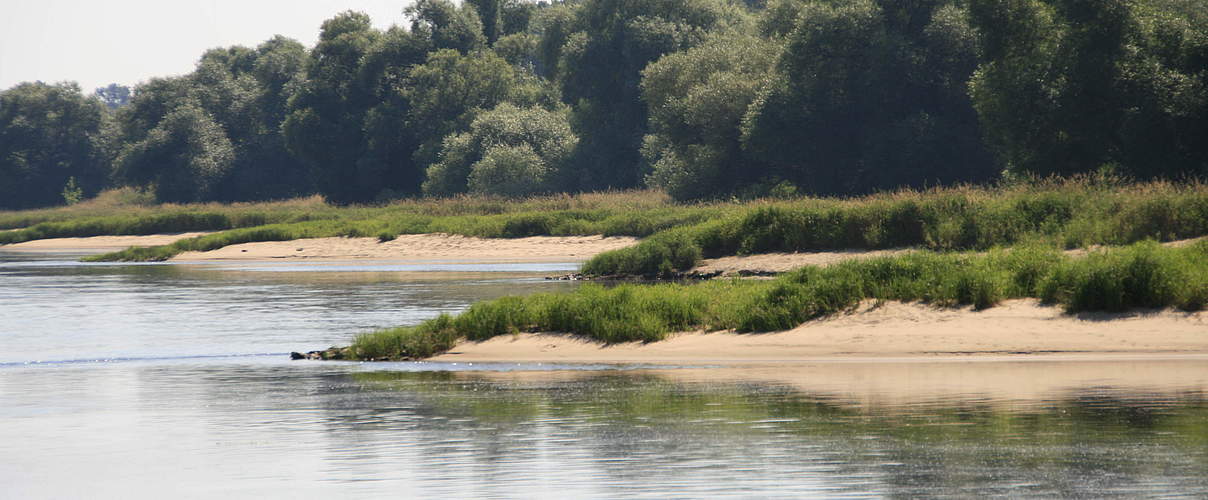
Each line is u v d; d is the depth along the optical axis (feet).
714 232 348.59
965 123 541.34
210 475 96.84
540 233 520.01
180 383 155.63
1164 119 399.03
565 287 323.37
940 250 295.28
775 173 616.39
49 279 425.69
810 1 590.55
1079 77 416.26
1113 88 410.31
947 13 537.65
